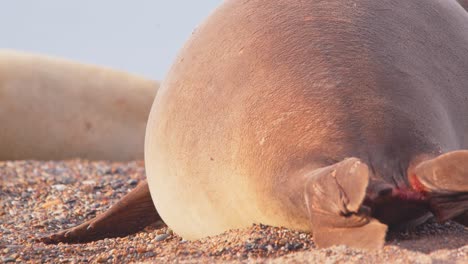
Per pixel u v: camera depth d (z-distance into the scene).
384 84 17.42
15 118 58.53
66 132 59.62
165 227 24.11
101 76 63.22
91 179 34.22
